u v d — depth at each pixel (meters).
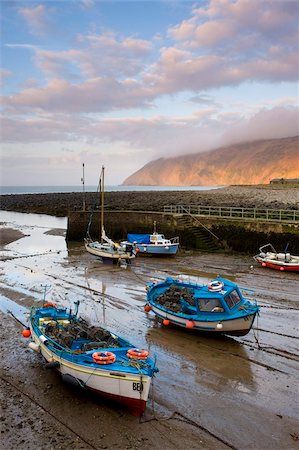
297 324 13.62
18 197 95.12
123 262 24.11
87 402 9.13
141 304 16.08
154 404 9.03
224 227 27.52
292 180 84.25
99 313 14.97
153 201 56.88
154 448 7.56
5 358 11.30
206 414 8.66
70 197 84.75
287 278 19.72
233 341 12.38
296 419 8.46
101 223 30.39
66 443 7.69
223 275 20.52
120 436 7.91
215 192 74.50
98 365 8.71
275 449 7.54
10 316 14.67
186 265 23.17
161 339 12.57
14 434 7.96
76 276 20.86
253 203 43.69
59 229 41.97
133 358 8.79
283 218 28.23
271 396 9.32
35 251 28.73
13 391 9.59
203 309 12.45
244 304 12.67
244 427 8.20
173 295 14.23
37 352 11.46
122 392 8.53
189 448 7.57
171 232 29.83
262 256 22.78
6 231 40.19
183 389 9.64
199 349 11.85
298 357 11.22
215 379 10.11
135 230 32.19
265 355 11.38
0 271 22.00
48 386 9.80
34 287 18.59
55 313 12.24
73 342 9.95
